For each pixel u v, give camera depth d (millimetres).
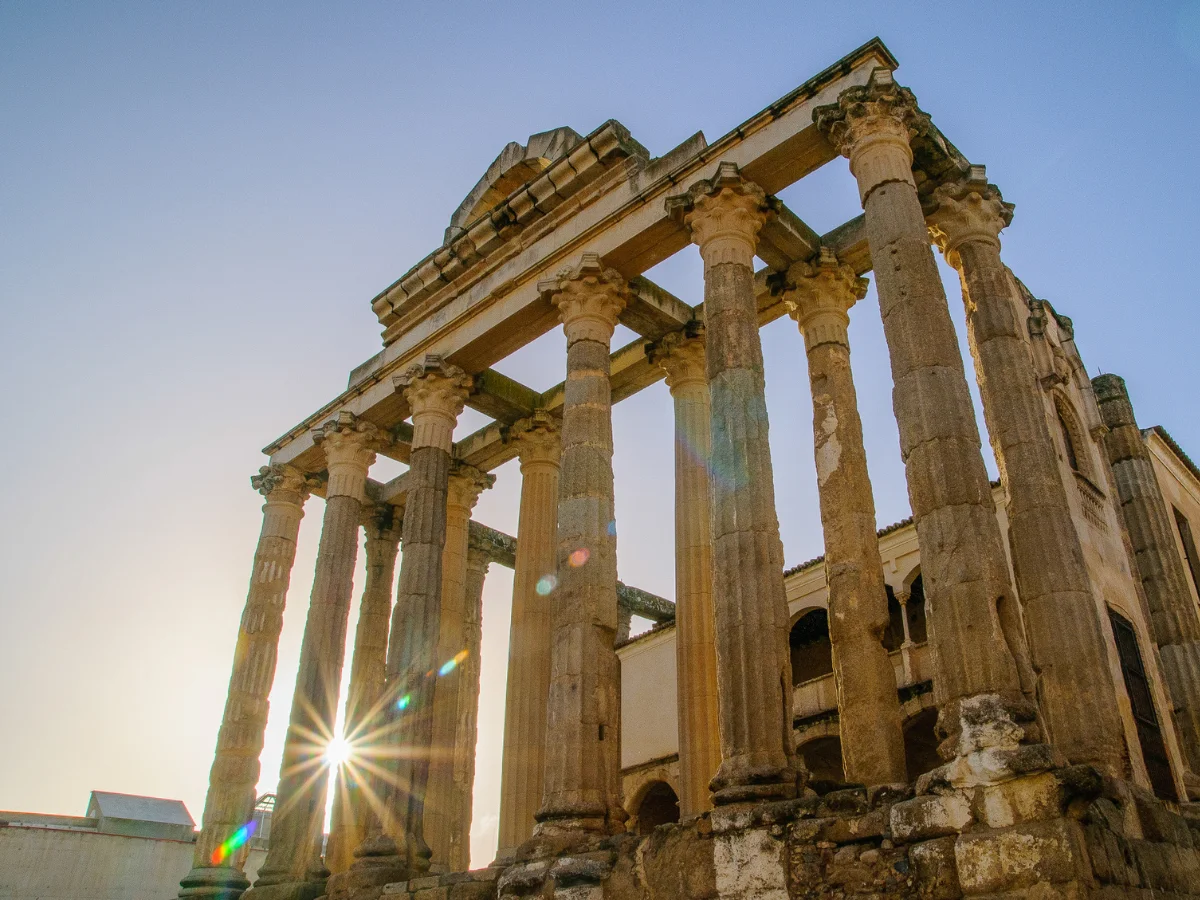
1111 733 13953
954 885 11047
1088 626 14688
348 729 23797
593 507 18469
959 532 13164
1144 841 11945
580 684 17016
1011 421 16469
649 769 31359
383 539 30344
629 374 24625
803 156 18219
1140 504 22703
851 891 11914
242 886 24297
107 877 42000
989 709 11773
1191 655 20797
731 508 15844
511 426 26312
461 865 28906
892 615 27922
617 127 21250
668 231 19703
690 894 13438
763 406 16891
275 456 29484
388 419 26375
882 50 17453
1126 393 24219
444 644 26656
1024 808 10852
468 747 30641
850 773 16016
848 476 18609
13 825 40844
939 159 18141
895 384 14742
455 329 24031
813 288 20531
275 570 27875
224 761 25391
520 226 22875
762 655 14695
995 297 17609
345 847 21000
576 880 14750
